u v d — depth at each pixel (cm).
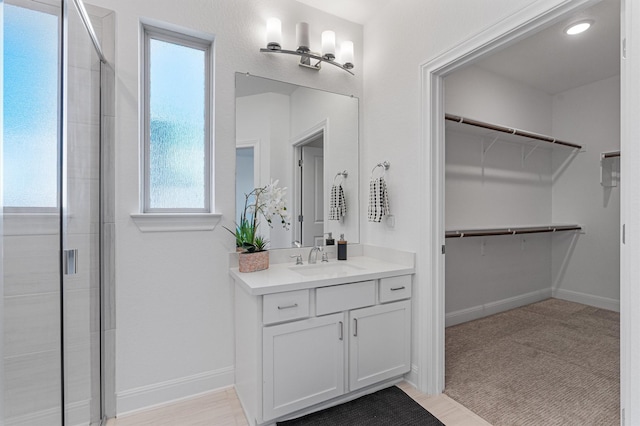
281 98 226
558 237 396
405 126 217
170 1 190
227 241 206
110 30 174
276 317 164
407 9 215
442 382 200
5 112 98
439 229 200
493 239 345
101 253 170
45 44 114
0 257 98
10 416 103
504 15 154
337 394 183
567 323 314
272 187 214
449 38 184
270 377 164
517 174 366
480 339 277
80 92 141
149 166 194
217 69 204
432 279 199
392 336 202
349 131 253
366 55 256
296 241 232
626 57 112
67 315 128
